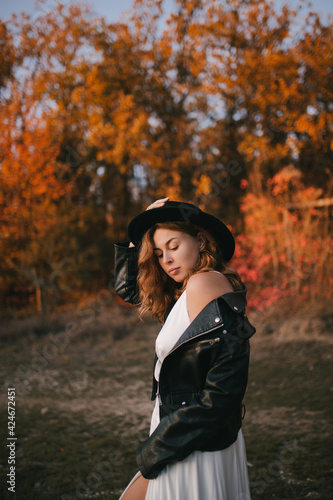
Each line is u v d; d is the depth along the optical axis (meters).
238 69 10.29
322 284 7.84
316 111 9.98
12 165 8.42
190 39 10.83
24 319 8.36
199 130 12.00
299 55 9.88
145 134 10.96
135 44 10.98
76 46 10.38
